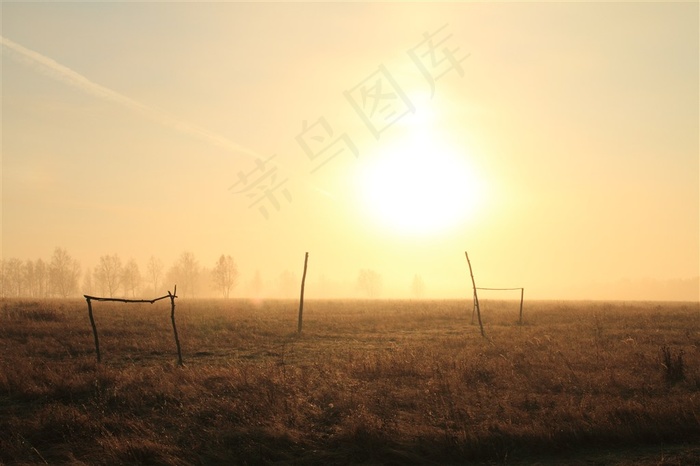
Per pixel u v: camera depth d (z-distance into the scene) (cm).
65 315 2903
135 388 1227
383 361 1517
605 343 1994
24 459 847
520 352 1753
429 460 847
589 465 815
